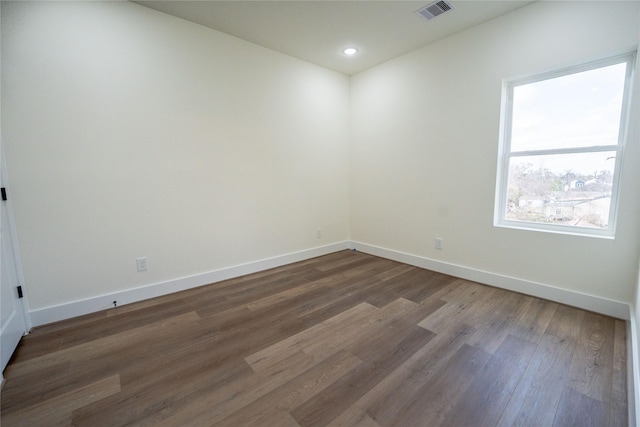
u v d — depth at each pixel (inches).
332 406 54.8
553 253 97.5
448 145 121.9
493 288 111.0
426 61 125.8
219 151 117.0
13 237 79.1
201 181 113.3
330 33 114.7
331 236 164.4
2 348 65.6
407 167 138.9
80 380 62.8
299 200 147.2
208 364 67.9
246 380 62.2
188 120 108.1
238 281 121.7
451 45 116.6
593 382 60.2
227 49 115.6
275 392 58.6
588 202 92.8
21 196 80.7
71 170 87.7
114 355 71.6
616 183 87.1
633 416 51.3
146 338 79.1
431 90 125.3
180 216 109.3
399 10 98.9
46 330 83.2
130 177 97.7
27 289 83.2
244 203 126.6
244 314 92.7
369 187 158.7
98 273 94.5
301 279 123.7
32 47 79.9
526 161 104.8
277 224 139.5
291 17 103.1
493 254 112.4
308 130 146.9
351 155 166.7
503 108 106.4
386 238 153.3
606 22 82.2
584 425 50.0
